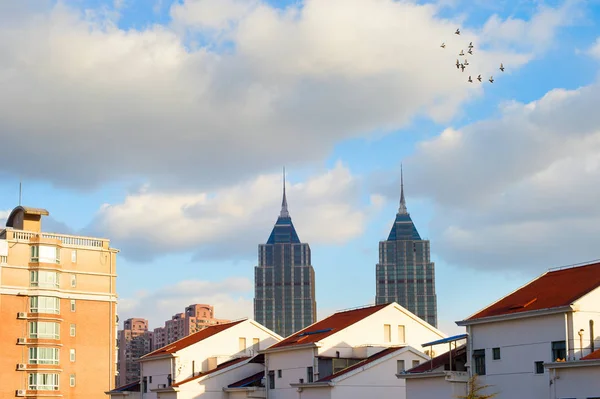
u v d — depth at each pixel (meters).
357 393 94.88
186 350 122.19
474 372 81.00
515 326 77.81
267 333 128.00
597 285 74.31
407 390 86.25
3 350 144.00
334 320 112.38
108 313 155.38
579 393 70.19
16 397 143.75
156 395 123.12
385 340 106.12
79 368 150.50
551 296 77.69
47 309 148.12
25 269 148.50
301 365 103.12
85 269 155.00
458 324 82.81
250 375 116.44
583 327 73.12
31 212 154.50
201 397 113.12
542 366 74.81
